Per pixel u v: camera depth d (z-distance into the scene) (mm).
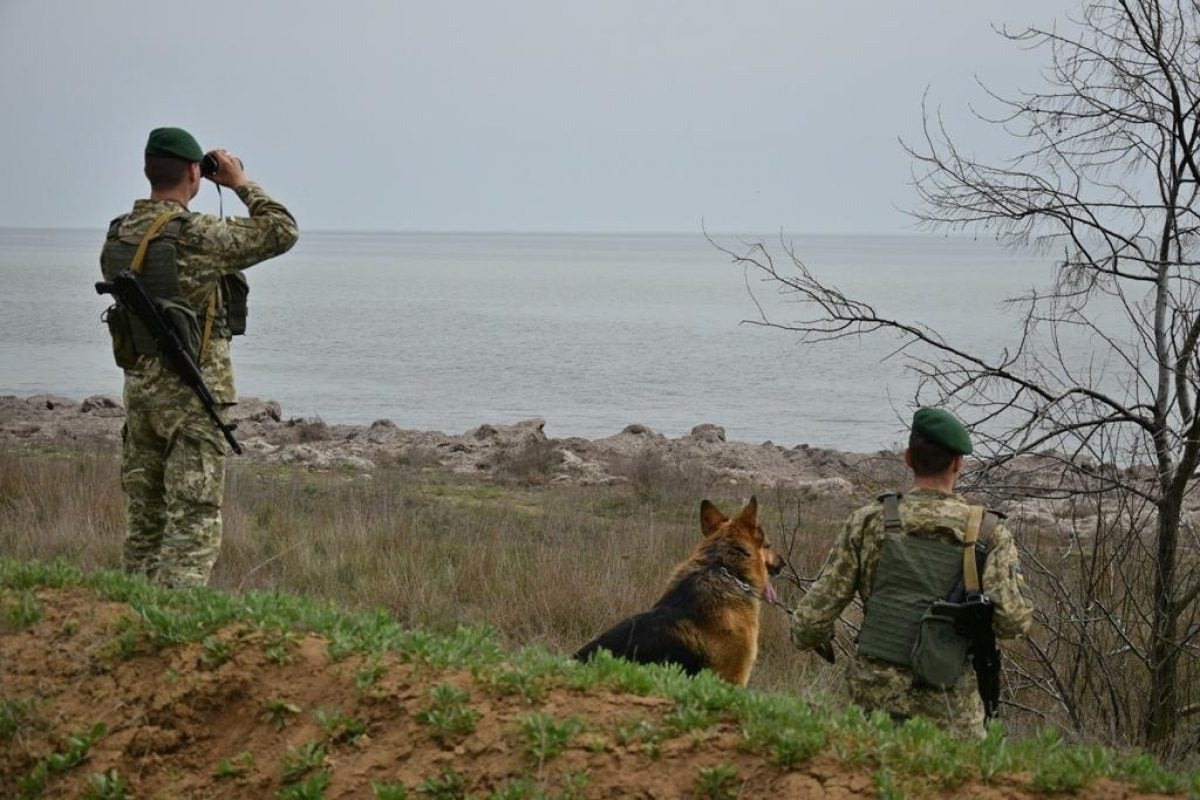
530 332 71688
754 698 4199
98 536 10086
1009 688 6848
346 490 14188
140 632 4922
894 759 3807
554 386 43688
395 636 4793
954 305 94375
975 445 6824
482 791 3934
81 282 118438
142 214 5684
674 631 5371
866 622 4441
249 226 5758
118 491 11758
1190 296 6430
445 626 8695
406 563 10039
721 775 3764
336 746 4270
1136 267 6785
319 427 23047
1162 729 6527
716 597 5445
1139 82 6555
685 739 3957
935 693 4309
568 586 9336
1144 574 6855
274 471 17250
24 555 9641
